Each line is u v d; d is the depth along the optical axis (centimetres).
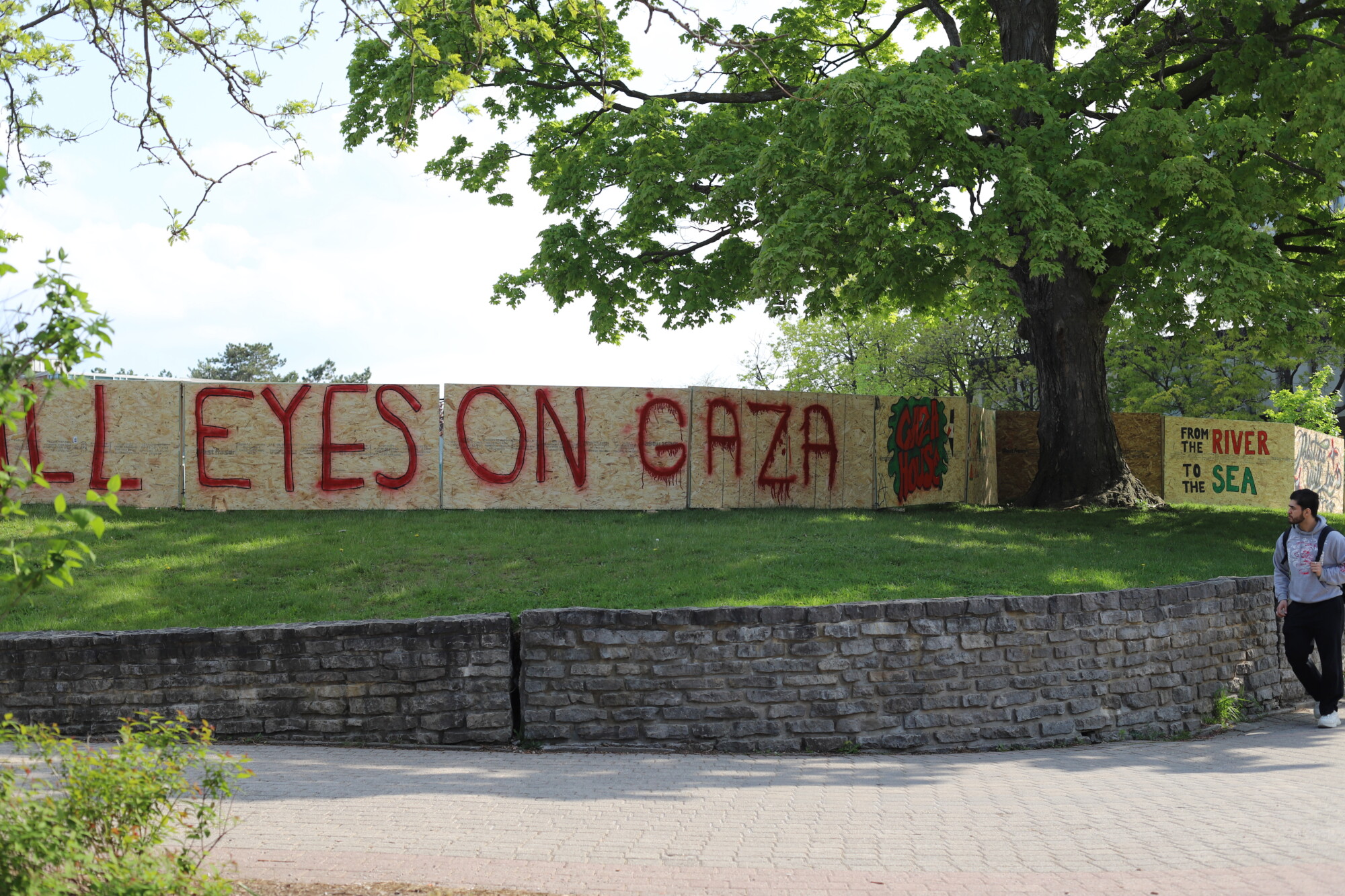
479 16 940
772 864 490
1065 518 1648
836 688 823
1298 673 912
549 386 1582
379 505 1540
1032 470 2167
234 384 1515
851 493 1755
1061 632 872
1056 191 1458
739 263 1947
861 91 1393
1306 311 1524
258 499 1515
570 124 2158
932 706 835
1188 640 937
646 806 611
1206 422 2358
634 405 1603
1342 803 622
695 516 1532
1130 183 1495
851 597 1010
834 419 1742
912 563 1177
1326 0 1631
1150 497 1830
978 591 1052
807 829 559
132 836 391
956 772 735
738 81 2072
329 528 1362
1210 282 1394
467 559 1195
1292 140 1529
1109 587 1099
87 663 803
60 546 388
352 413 1541
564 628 821
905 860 500
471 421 1565
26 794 383
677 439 1616
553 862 484
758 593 1020
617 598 1009
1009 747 843
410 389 1551
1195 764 757
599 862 487
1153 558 1296
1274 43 1614
